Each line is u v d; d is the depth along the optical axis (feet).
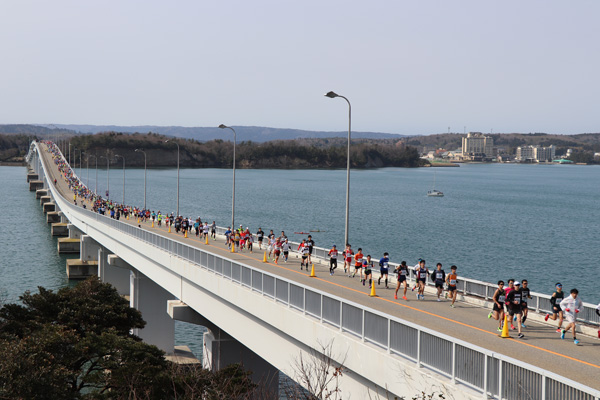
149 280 183.52
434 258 317.22
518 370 50.60
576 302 71.97
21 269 304.09
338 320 74.64
